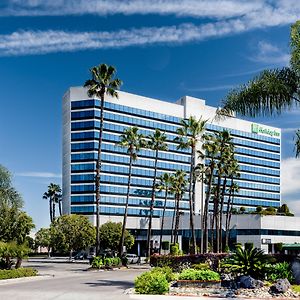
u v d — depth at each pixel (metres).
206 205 73.75
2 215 44.28
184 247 122.31
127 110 136.50
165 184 106.12
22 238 44.03
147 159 139.62
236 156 160.50
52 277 41.62
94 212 128.12
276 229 115.38
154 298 22.97
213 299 22.36
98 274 47.28
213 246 100.56
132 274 47.25
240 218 115.19
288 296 23.17
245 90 27.36
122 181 133.88
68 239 77.50
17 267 41.88
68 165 132.25
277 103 27.09
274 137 174.38
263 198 168.75
